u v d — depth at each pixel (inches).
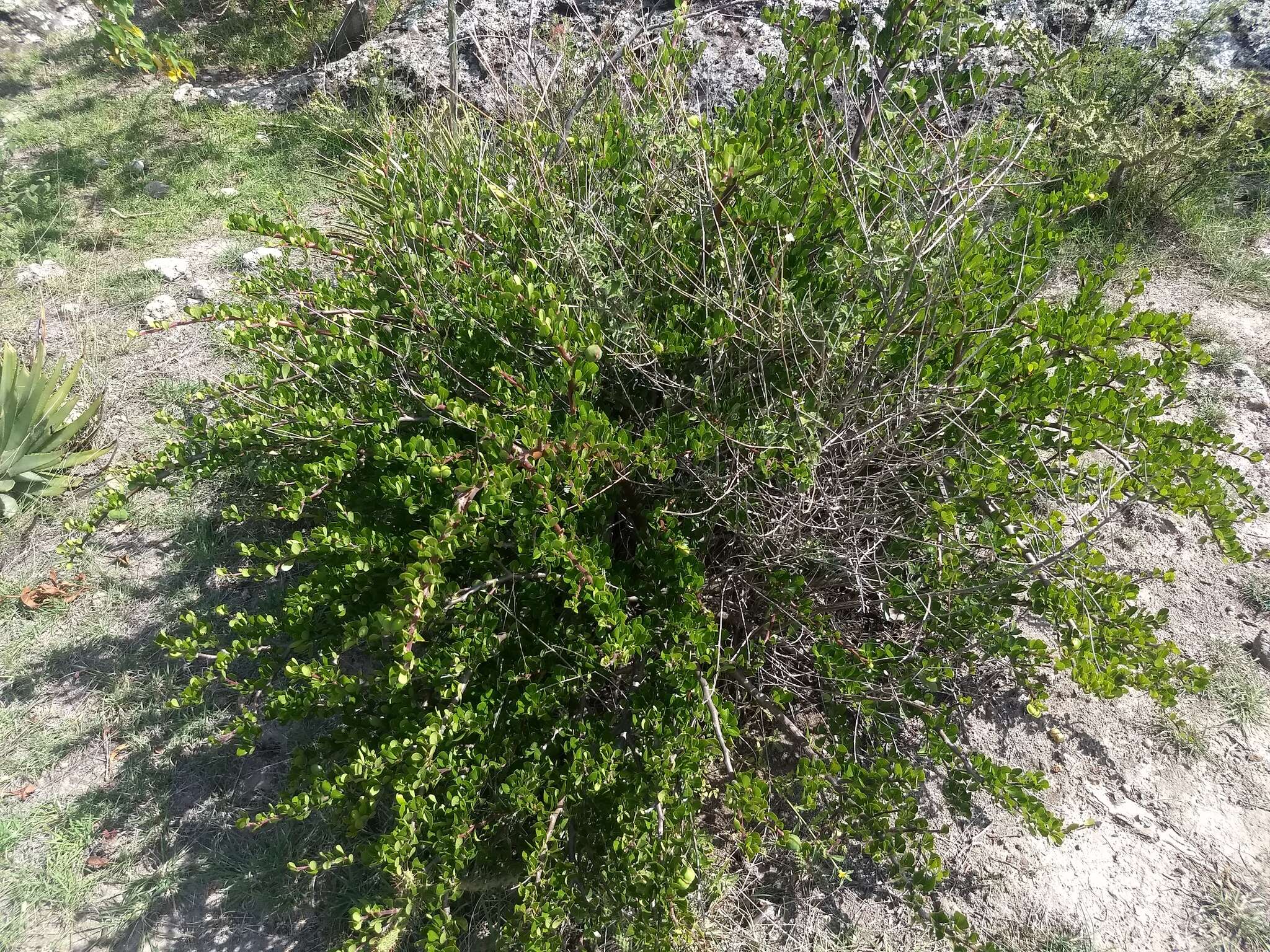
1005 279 90.8
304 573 119.4
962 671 103.7
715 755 80.1
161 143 225.1
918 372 79.7
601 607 74.9
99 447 139.9
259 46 280.4
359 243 129.8
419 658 80.7
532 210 97.9
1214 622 109.5
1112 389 85.3
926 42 109.7
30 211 197.5
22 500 131.5
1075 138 163.0
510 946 76.7
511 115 128.6
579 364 78.2
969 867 89.7
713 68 189.2
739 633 95.0
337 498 95.3
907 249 81.7
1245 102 158.9
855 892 88.1
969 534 82.1
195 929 87.5
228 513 92.2
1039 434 87.8
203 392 110.2
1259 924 84.4
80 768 101.2
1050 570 78.5
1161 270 159.0
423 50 220.8
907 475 88.7
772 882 89.0
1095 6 189.3
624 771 77.9
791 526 81.2
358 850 84.6
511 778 75.4
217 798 97.4
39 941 87.4
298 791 91.8
